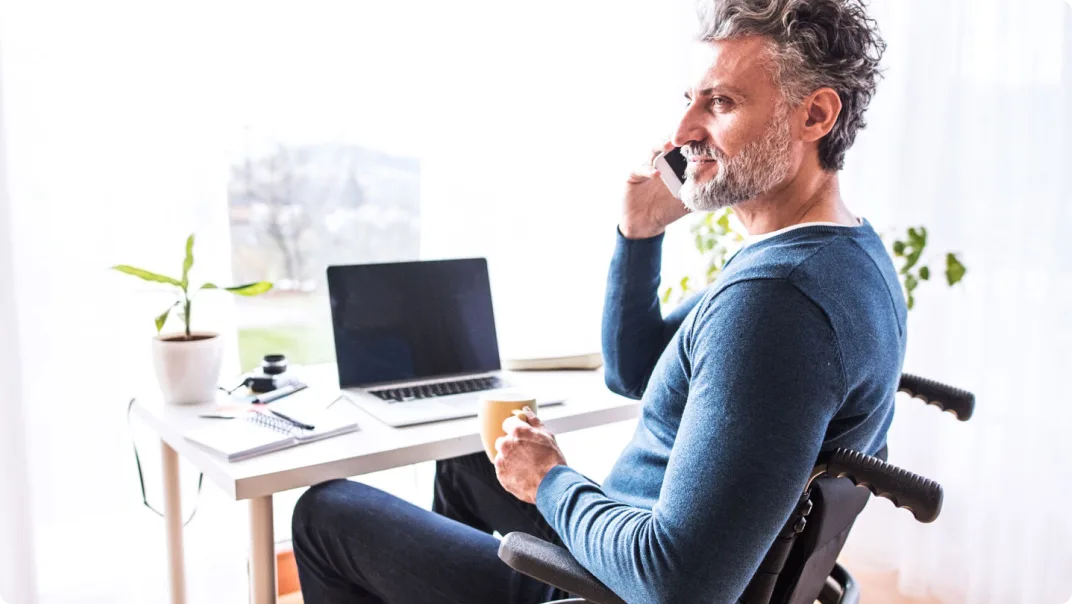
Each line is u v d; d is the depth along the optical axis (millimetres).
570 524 993
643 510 944
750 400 834
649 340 1459
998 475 2277
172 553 1700
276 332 2129
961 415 1224
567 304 2402
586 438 2510
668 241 2504
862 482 883
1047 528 2236
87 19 1643
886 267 1013
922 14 2232
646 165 1398
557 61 2270
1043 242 2170
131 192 1736
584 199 2373
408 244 2215
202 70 1786
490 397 1212
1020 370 2223
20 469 1651
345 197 2117
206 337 1594
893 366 966
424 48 2115
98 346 1740
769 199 1045
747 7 981
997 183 2199
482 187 2234
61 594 1774
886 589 2391
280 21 1953
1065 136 2113
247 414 1455
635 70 2381
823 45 964
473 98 2184
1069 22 2078
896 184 2318
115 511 1812
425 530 1232
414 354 1705
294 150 2037
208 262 1844
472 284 1784
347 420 1414
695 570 833
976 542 2309
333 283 1638
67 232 1680
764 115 985
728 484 825
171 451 1658
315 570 1321
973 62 2199
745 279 890
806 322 848
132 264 1759
